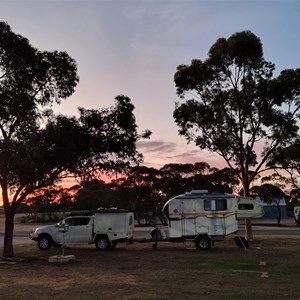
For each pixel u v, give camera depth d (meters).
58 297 10.45
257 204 24.00
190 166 55.56
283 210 79.88
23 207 69.75
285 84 24.84
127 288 11.66
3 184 19.30
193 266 16.47
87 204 60.19
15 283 12.82
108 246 23.52
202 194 24.25
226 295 10.52
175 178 55.03
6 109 17.05
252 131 26.47
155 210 56.75
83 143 20.08
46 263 17.98
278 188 57.44
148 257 19.86
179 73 26.38
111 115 20.84
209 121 26.75
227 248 23.55
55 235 24.02
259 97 25.58
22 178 18.31
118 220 23.70
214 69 26.08
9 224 20.09
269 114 25.39
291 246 24.00
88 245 26.70
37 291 11.35
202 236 23.38
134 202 56.53
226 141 27.03
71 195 65.69
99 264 17.47
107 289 11.53
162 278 13.53
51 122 18.47
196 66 26.19
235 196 23.94
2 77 17.78
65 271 15.48
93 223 23.78
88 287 11.90
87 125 20.56
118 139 20.91
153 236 24.45
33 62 18.11
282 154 27.27
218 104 26.31
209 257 19.45
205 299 10.02
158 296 10.42
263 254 20.30
